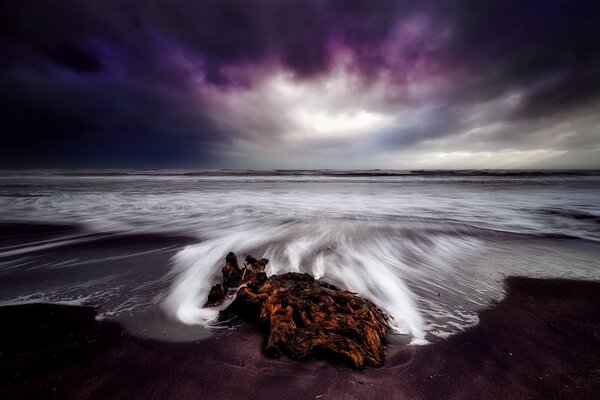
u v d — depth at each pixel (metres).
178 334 3.70
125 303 4.68
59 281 5.69
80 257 7.42
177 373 2.96
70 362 3.15
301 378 2.86
